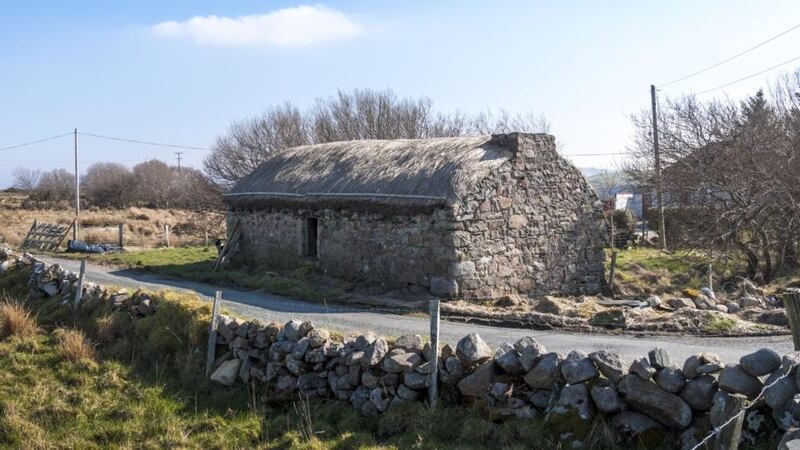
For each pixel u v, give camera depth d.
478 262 16.83
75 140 45.47
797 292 6.36
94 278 20.58
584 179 19.28
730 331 12.48
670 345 11.33
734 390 6.39
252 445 8.62
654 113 25.66
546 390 7.59
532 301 16.56
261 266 22.69
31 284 16.56
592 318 13.51
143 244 33.31
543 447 7.05
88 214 47.94
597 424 6.97
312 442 8.13
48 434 9.18
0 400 10.10
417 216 17.20
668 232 30.09
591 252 19.39
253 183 24.06
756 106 24.33
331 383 9.27
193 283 20.33
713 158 22.62
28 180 90.25
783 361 6.36
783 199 20.02
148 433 9.15
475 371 8.08
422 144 19.95
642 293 19.45
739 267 22.81
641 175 27.62
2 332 13.20
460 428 7.73
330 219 19.77
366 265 18.61
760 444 6.19
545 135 18.36
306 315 14.52
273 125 41.34
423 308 15.61
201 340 11.46
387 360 8.61
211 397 10.13
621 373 7.09
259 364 10.25
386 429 8.20
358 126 42.69
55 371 11.34
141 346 12.14
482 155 17.72
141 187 60.50
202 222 38.56
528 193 17.95
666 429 6.79
